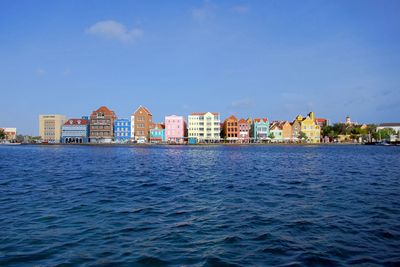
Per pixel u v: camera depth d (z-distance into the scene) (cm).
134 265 1127
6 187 2933
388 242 1365
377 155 9100
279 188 2883
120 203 2192
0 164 5800
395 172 4338
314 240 1392
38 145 18925
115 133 19125
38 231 1519
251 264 1132
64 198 2373
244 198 2384
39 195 2502
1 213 1883
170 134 19088
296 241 1379
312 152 11012
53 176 3866
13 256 1205
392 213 1894
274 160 6944
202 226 1612
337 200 2302
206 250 1273
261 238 1420
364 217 1795
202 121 19050
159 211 1947
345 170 4638
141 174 4125
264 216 1820
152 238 1418
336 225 1630
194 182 3316
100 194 2558
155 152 10944
